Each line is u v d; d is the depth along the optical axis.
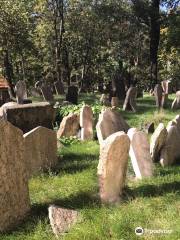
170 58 45.16
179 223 6.43
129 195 7.55
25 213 6.97
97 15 34.78
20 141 7.00
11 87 32.38
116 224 6.38
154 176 8.72
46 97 21.20
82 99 22.53
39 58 41.69
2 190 6.59
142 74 40.34
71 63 42.31
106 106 17.61
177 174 8.85
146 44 40.38
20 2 30.75
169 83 29.39
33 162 9.16
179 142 10.04
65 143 12.31
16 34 30.12
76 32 36.34
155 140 9.62
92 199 7.41
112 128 11.46
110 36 37.06
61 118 15.35
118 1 34.66
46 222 6.65
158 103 19.11
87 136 12.79
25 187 7.04
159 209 6.98
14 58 37.12
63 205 7.26
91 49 38.12
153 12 32.41
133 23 35.44
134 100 18.42
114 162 7.34
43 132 9.41
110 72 41.78
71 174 9.08
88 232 6.24
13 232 6.48
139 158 8.74
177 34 32.09
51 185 8.37
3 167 6.63
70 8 34.94
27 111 11.71
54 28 35.34
